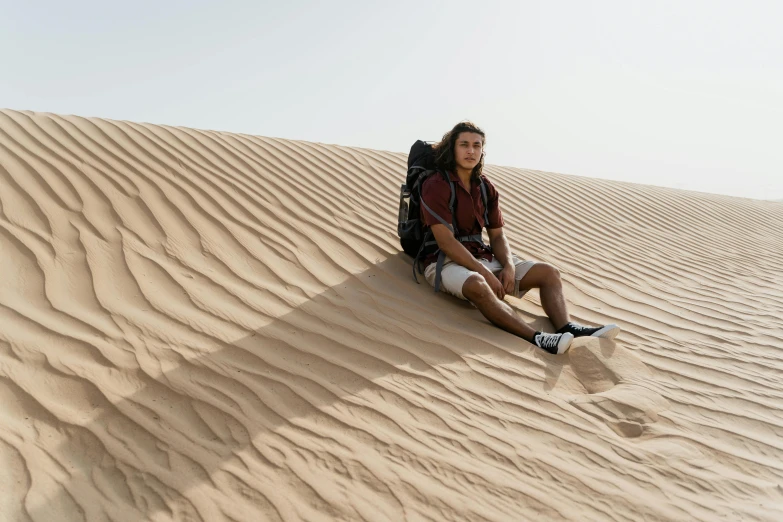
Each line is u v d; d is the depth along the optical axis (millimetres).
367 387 2979
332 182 6297
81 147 5598
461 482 2354
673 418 3076
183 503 2102
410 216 4469
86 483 2166
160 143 6117
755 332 4570
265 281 4102
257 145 6812
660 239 7359
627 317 4590
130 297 3615
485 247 4371
